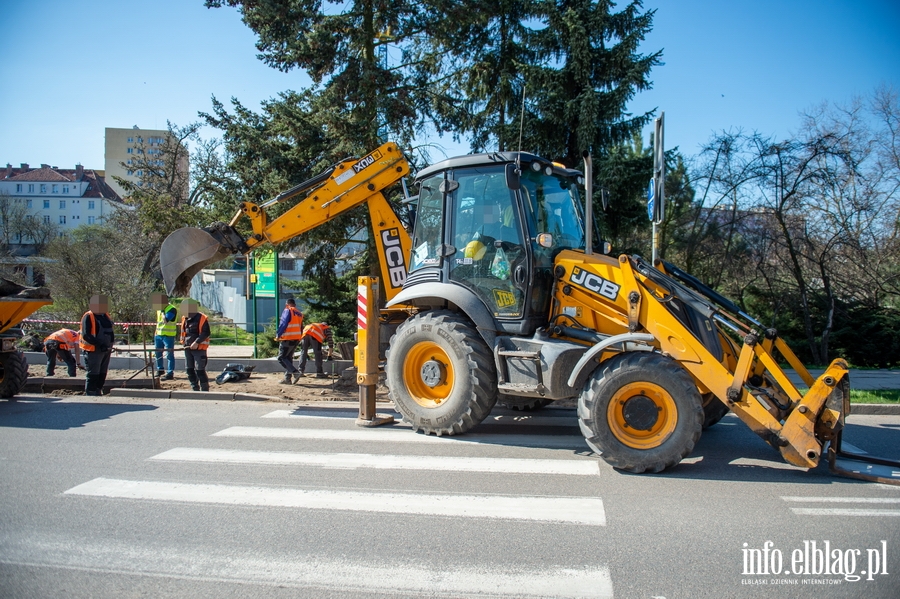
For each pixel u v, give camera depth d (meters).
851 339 13.23
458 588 3.35
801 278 13.66
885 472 5.32
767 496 4.80
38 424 7.29
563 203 7.08
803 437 5.02
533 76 12.93
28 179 79.12
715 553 3.78
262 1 10.50
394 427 7.16
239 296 24.55
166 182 30.44
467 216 6.76
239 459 5.78
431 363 6.63
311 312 14.74
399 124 11.70
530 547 3.86
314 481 5.14
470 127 13.23
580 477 5.27
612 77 12.91
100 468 5.49
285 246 12.22
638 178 13.20
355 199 8.39
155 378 9.84
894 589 3.36
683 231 14.80
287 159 11.73
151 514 4.42
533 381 6.04
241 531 4.12
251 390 9.75
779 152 13.30
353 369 10.18
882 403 8.28
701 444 6.48
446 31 11.48
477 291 6.61
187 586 3.38
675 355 5.46
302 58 11.18
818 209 13.88
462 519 4.32
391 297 8.46
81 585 3.39
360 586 3.37
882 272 14.29
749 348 5.25
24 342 14.16
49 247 21.00
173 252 7.98
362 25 11.35
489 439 6.57
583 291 6.21
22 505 4.59
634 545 3.89
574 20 12.45
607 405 5.40
